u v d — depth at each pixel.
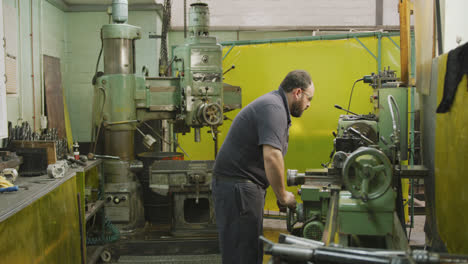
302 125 4.47
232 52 4.61
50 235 2.23
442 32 2.36
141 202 3.75
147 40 5.24
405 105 2.89
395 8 6.19
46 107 4.16
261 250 2.27
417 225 4.31
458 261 1.13
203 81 3.58
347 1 6.20
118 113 3.56
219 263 3.29
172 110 3.72
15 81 3.05
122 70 3.59
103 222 3.43
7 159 2.48
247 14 6.21
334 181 2.42
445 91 2.02
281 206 2.22
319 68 4.41
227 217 2.23
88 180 3.51
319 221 2.39
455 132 1.88
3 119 2.34
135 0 5.00
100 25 5.09
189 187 3.47
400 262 1.09
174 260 3.35
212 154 4.82
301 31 6.26
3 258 1.69
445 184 2.08
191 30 3.67
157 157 3.85
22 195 2.04
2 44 2.33
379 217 1.61
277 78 4.52
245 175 2.20
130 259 3.37
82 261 2.86
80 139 5.18
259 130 2.11
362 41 4.29
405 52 2.95
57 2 4.66
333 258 1.15
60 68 4.58
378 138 2.93
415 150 4.97
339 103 4.39
